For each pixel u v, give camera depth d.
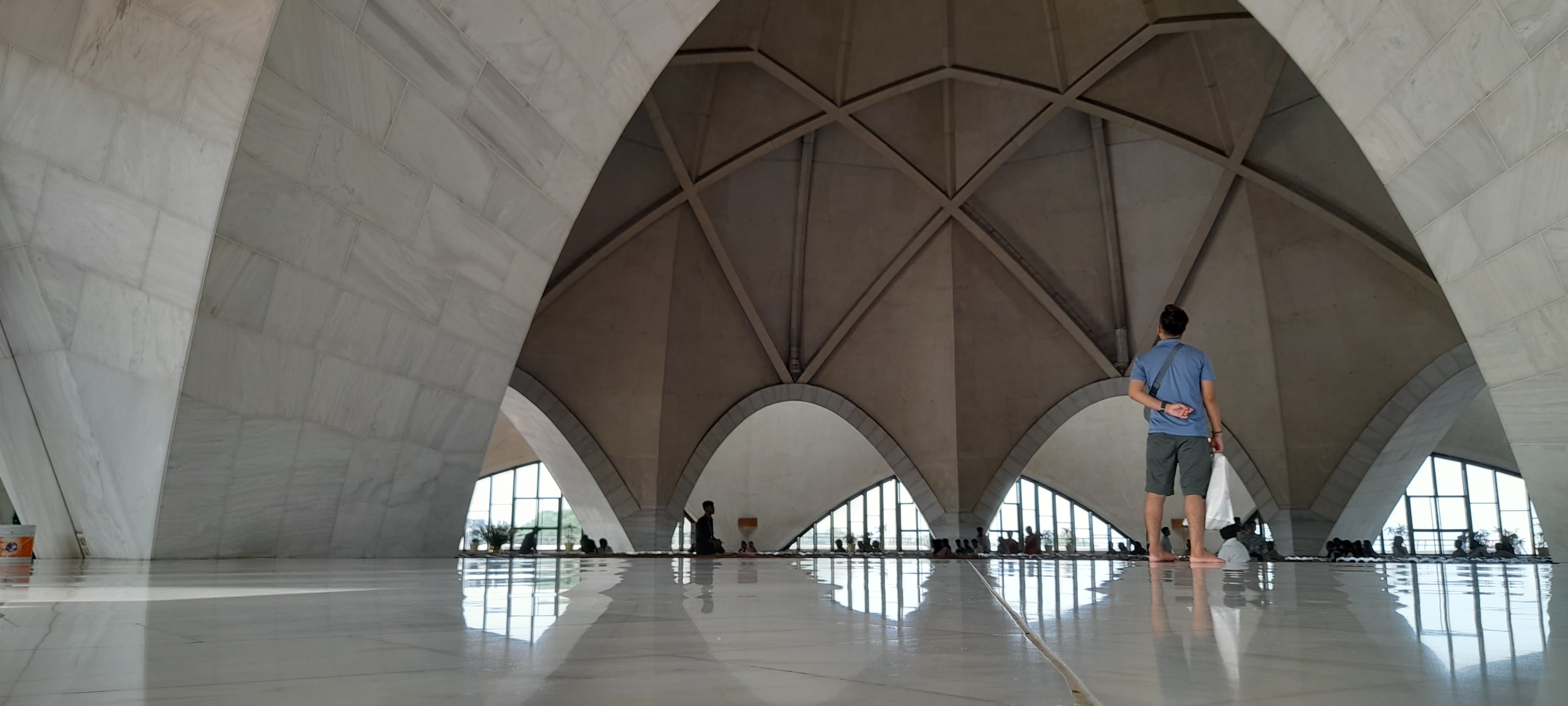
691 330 28.61
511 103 9.33
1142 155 26.89
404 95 8.38
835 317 30.11
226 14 7.20
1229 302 27.03
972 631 1.76
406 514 9.83
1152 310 28.05
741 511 40.81
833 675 1.18
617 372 27.77
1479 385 24.62
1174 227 27.20
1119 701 0.94
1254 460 27.02
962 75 26.02
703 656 1.40
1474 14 7.23
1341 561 12.08
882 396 30.38
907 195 28.95
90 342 7.85
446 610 2.42
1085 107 25.72
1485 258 8.03
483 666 1.29
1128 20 23.89
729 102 26.11
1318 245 25.45
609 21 9.69
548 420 26.89
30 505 9.41
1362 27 8.19
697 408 28.86
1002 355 29.64
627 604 2.68
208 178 7.35
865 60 25.92
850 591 3.36
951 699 0.97
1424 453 27.20
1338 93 8.76
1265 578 4.55
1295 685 1.05
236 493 8.19
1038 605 2.53
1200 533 7.20
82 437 8.06
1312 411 26.23
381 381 9.12
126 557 8.31
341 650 1.49
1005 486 29.55
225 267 7.48
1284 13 8.87
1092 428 35.56
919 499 30.16
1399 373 25.03
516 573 5.52
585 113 10.05
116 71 7.38
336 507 9.08
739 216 28.44
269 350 8.04
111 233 7.59
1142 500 39.28
